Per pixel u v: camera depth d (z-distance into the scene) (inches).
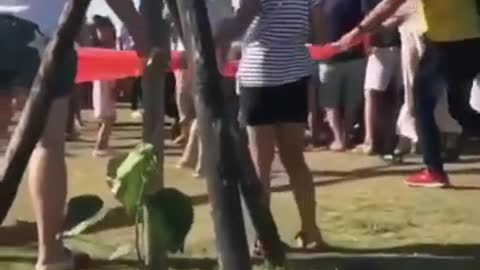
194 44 114.0
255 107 244.7
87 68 265.7
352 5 393.7
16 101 204.1
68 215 131.3
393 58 415.8
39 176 219.3
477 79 334.3
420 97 340.2
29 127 119.7
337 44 317.1
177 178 354.3
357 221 290.0
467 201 320.2
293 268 239.3
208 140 112.6
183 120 422.0
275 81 244.4
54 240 222.2
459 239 270.2
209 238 256.5
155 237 127.7
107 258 231.6
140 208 127.3
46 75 119.4
